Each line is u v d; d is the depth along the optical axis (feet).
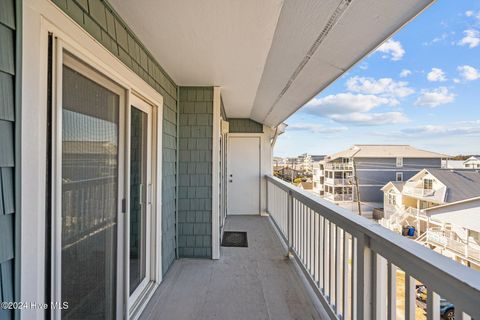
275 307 7.89
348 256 5.98
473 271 2.83
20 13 3.20
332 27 6.06
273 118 18.34
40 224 3.57
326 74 8.71
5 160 3.06
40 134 3.54
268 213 20.81
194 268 10.72
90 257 4.94
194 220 11.90
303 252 9.80
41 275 3.60
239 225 17.98
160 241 9.30
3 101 3.04
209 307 7.87
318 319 7.29
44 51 3.59
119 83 5.87
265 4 5.53
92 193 4.99
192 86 11.84
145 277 8.66
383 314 4.60
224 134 17.93
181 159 11.87
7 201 3.09
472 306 2.65
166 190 10.28
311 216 8.73
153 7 5.62
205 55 8.26
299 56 8.02
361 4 5.08
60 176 3.87
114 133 5.83
